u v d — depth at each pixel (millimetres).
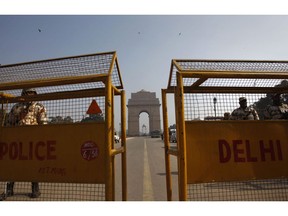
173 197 4320
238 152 2748
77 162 2822
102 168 2734
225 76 2727
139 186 5355
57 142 2928
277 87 3371
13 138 3084
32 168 2949
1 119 3418
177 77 2646
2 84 2918
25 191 4469
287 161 2818
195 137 2705
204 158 2674
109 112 2648
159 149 18297
